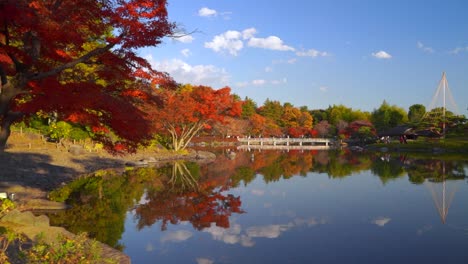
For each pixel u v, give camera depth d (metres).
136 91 9.71
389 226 13.66
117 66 9.23
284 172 31.39
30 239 8.84
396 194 20.55
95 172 27.67
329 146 86.81
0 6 7.02
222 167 35.03
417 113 117.31
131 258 10.12
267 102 112.56
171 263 9.77
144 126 9.16
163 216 15.10
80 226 13.05
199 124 49.22
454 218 14.84
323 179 26.97
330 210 16.44
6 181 19.02
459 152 58.66
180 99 46.16
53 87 8.42
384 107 105.44
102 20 8.64
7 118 8.80
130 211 15.89
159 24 8.25
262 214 15.66
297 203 18.05
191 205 17.44
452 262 9.88
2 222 10.02
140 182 24.31
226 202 18.22
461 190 21.73
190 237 12.15
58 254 6.62
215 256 10.34
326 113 118.00
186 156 45.44
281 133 103.62
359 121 92.19
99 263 8.30
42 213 14.84
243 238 12.09
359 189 22.38
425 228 13.34
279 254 10.52
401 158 47.00
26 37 8.58
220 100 47.00
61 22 8.03
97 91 8.68
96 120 9.02
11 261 7.00
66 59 9.18
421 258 10.18
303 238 12.12
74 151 32.06
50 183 20.75
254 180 26.44
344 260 10.02
